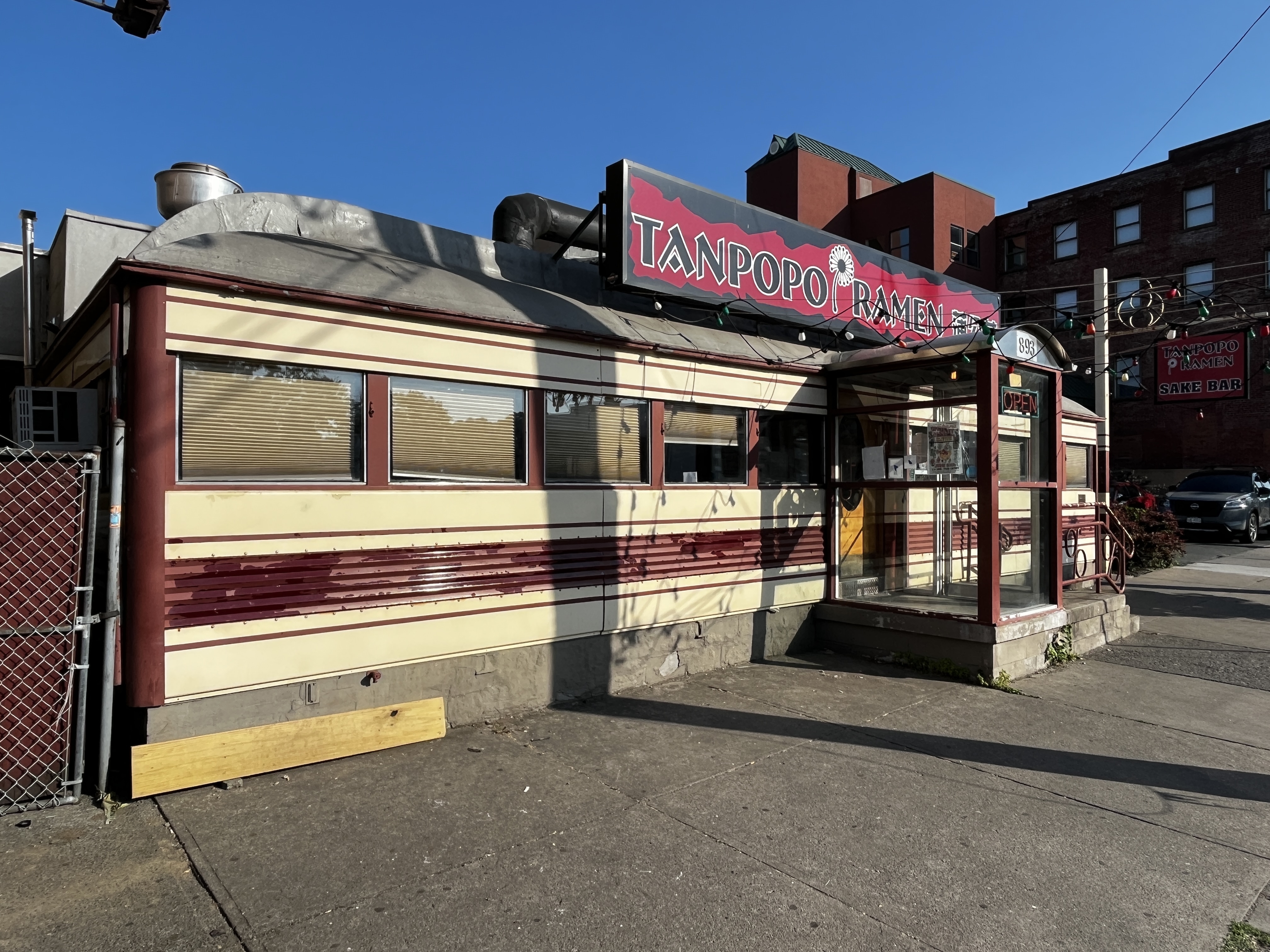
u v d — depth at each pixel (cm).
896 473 784
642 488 659
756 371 754
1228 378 1293
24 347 770
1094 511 1129
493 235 801
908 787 461
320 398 491
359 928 305
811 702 628
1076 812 432
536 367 589
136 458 425
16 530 398
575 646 616
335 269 506
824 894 339
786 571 784
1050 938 310
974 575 761
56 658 409
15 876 338
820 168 3058
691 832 394
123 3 437
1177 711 628
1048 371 779
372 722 491
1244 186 2641
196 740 429
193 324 441
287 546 471
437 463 540
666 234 711
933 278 1034
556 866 357
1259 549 1783
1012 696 659
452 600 541
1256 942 310
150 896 324
